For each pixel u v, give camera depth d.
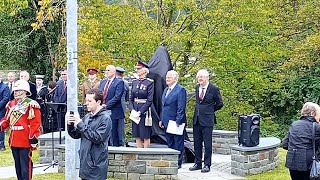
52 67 21.67
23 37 20.72
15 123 7.73
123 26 14.91
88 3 14.95
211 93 9.43
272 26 15.79
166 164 8.73
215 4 14.97
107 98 9.94
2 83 12.00
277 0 17.83
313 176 7.21
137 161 8.77
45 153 10.54
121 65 15.08
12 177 9.16
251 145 9.55
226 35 15.15
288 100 20.47
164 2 15.77
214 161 10.82
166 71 10.38
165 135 10.12
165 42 14.91
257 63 16.00
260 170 9.69
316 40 16.59
